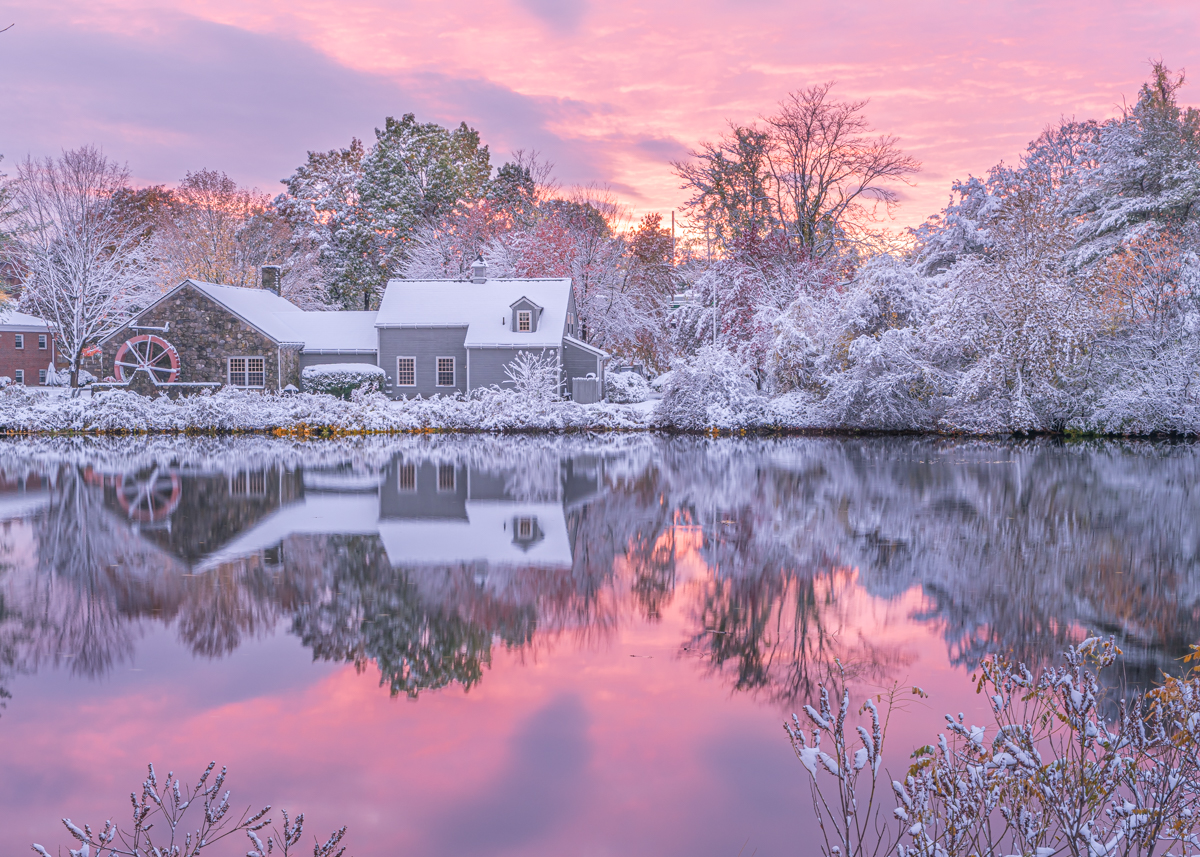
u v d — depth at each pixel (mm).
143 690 6352
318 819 4508
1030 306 30203
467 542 11773
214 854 4117
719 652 7133
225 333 39625
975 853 2969
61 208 40250
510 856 4148
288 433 34000
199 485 17875
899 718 5633
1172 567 10031
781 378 35938
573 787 4840
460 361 42031
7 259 41844
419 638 7566
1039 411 31234
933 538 11922
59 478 19031
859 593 8969
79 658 7055
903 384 31766
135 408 33625
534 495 16391
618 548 11352
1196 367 29094
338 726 5695
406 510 14602
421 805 4641
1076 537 11906
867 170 41438
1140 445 27766
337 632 7723
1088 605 8391
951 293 32281
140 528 12852
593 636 7570
